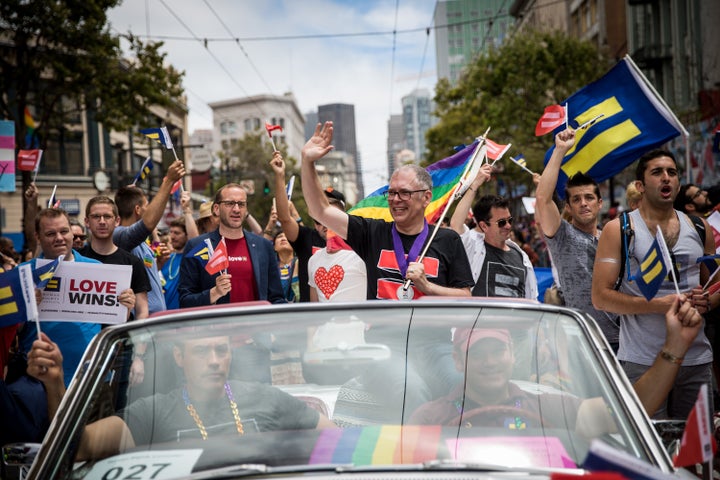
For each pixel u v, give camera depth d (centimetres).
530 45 3047
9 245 930
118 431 274
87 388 279
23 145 2412
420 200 490
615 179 3002
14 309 468
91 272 539
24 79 2369
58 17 2244
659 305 456
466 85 3297
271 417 295
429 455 259
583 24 4112
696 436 230
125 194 783
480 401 292
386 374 299
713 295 479
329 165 15200
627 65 684
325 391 303
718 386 658
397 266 493
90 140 4241
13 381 511
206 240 670
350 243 507
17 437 465
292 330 309
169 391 294
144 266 655
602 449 197
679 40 2716
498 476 239
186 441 277
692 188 786
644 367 475
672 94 2834
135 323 313
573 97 703
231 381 303
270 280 693
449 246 507
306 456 262
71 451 261
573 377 281
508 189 4147
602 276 480
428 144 4694
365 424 289
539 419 276
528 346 298
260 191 5941
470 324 307
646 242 475
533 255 1476
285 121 13500
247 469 248
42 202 3988
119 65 2466
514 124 3131
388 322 312
